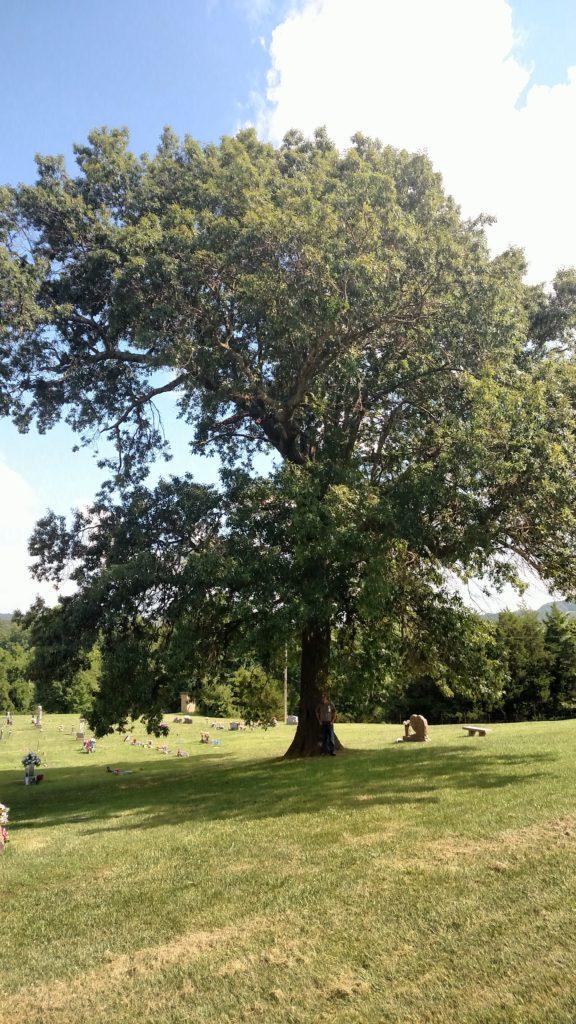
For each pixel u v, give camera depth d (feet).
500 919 17.40
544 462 41.37
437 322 50.19
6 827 40.01
